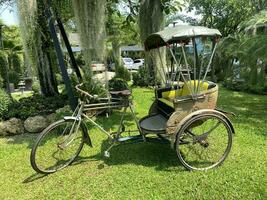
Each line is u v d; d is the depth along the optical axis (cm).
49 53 653
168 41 343
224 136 448
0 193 328
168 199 300
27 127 531
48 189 330
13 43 1497
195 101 355
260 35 666
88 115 397
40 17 566
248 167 359
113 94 392
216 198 298
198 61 416
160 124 385
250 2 1270
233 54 902
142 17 777
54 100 618
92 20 527
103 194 315
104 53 546
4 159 414
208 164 374
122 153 415
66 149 389
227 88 1038
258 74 702
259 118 593
